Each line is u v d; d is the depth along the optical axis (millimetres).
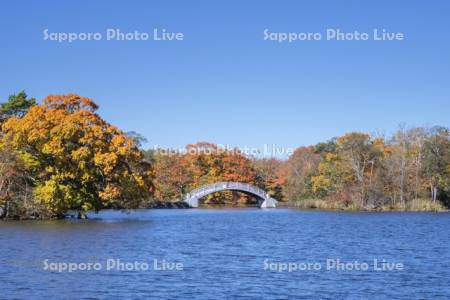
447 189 109750
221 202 140250
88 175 67875
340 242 49844
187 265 34250
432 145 110375
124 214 88688
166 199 126750
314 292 26766
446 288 27953
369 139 112812
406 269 33500
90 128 68625
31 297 24906
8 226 57094
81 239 46188
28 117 66750
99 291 26266
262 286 27953
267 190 141125
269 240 51156
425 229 64812
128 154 70625
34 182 68312
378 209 109438
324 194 122062
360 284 28750
